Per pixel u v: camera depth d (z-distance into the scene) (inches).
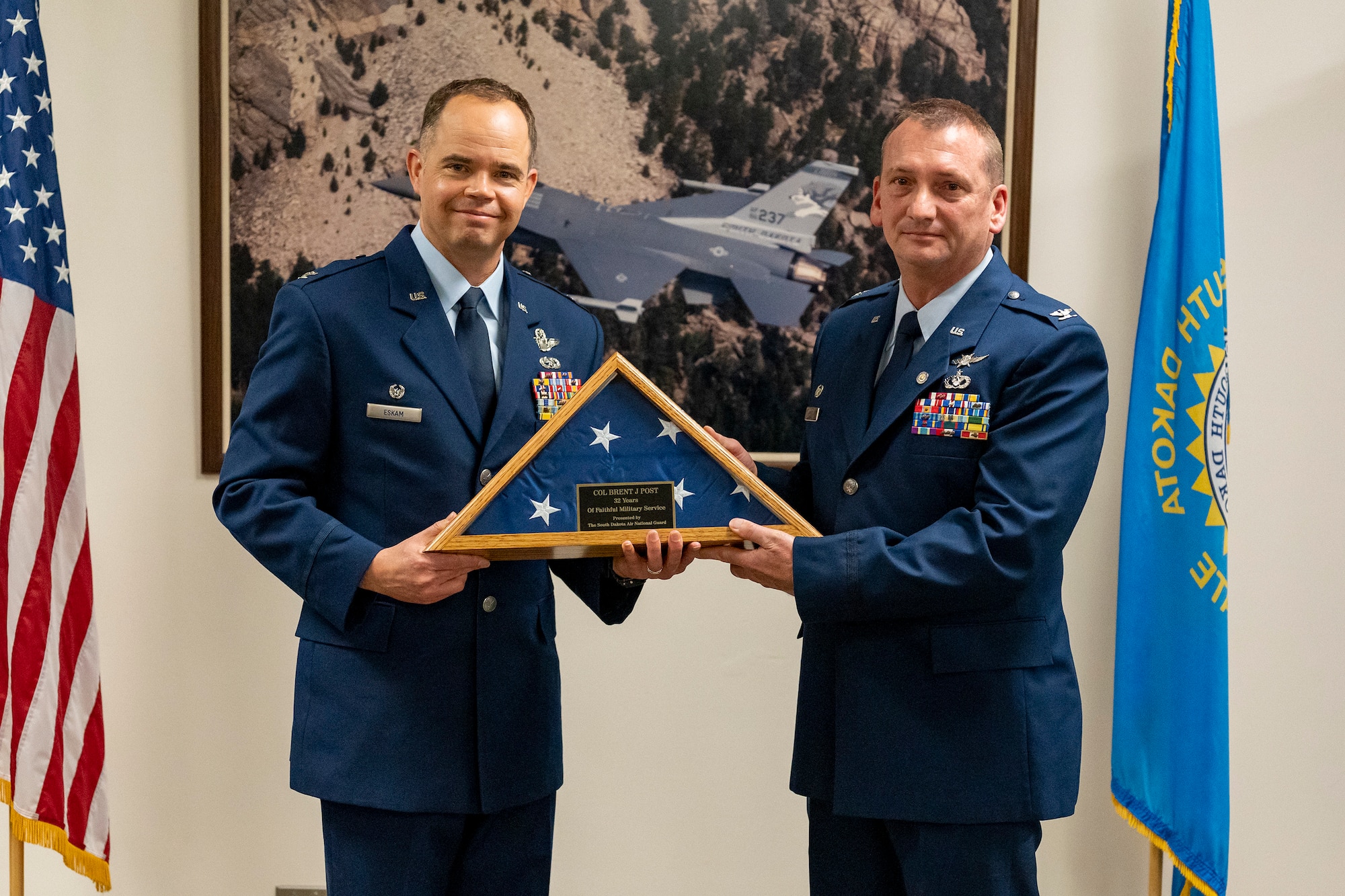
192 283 87.9
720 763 89.9
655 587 89.7
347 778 56.4
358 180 86.9
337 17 86.5
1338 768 89.0
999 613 57.7
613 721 89.7
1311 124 88.3
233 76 86.4
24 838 79.0
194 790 89.0
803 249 88.7
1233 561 89.5
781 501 57.6
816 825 64.1
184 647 88.7
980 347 59.2
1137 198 89.0
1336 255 88.4
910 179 58.9
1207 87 82.4
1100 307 89.5
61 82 87.3
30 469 79.0
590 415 57.1
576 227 87.8
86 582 81.2
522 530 54.4
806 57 88.0
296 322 58.1
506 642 59.7
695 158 88.0
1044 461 56.1
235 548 88.6
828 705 61.8
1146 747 79.7
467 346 60.5
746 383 88.9
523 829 61.7
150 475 88.6
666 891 89.7
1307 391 88.8
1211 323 80.3
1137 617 80.0
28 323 78.9
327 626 58.2
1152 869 83.0
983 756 56.4
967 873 56.9
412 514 57.7
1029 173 88.1
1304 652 89.3
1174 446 80.3
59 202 81.0
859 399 62.8
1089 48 88.8
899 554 55.2
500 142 57.6
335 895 58.2
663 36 87.6
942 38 88.1
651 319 88.4
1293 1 88.3
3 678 79.8
